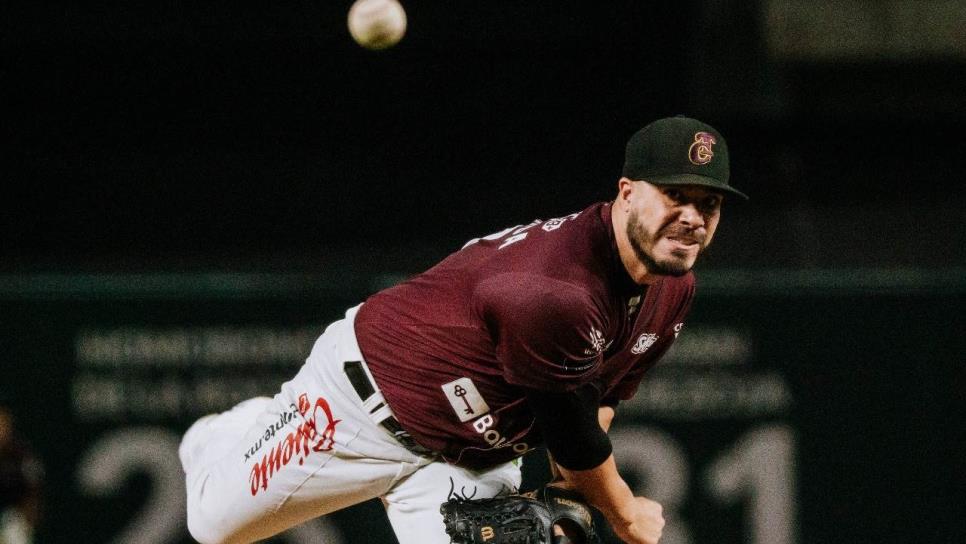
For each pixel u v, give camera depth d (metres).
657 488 25.59
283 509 13.47
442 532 12.84
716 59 30.48
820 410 25.88
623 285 11.48
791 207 29.27
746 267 28.64
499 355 11.55
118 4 30.05
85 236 28.91
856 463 25.89
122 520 25.31
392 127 30.19
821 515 25.77
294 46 30.41
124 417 25.47
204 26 30.19
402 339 12.34
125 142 29.80
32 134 29.55
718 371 25.83
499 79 30.64
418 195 29.48
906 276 26.14
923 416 25.98
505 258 11.82
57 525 25.19
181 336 25.55
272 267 28.78
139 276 25.80
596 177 29.86
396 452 12.85
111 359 25.50
